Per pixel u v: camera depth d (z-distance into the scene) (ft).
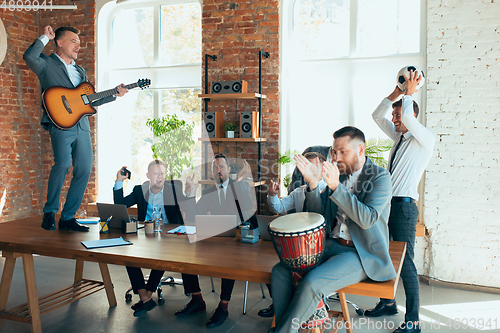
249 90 15.37
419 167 10.10
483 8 12.33
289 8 15.37
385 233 6.72
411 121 9.79
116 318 10.18
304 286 6.00
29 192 18.51
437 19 12.83
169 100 17.17
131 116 17.69
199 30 16.80
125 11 17.79
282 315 6.40
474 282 12.71
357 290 6.26
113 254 7.59
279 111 15.14
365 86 14.64
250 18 15.26
